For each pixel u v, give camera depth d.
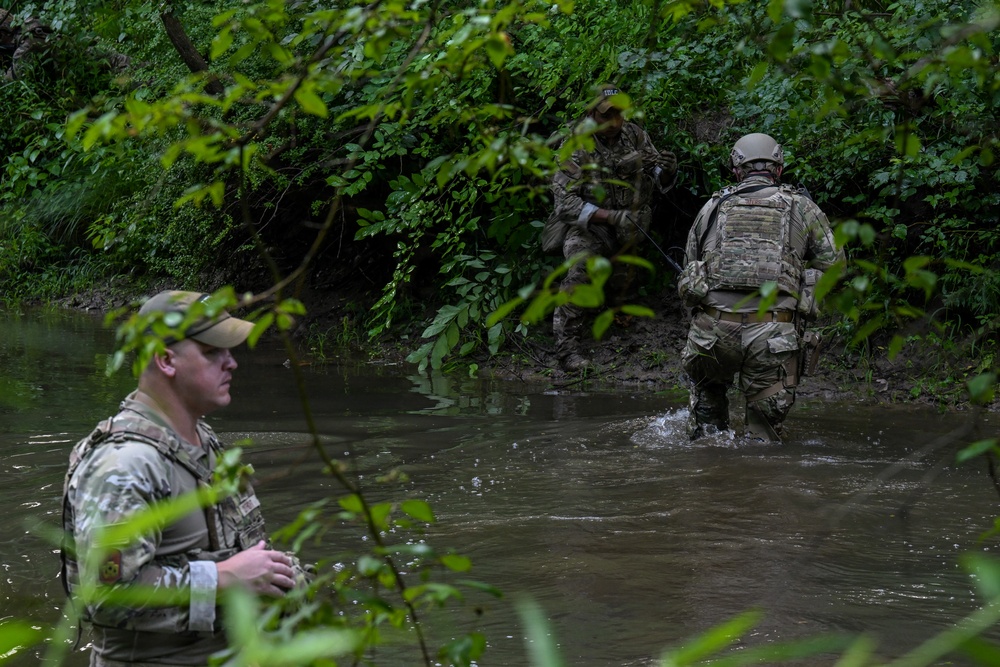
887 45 2.37
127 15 9.85
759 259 6.52
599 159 8.36
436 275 11.38
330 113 9.86
